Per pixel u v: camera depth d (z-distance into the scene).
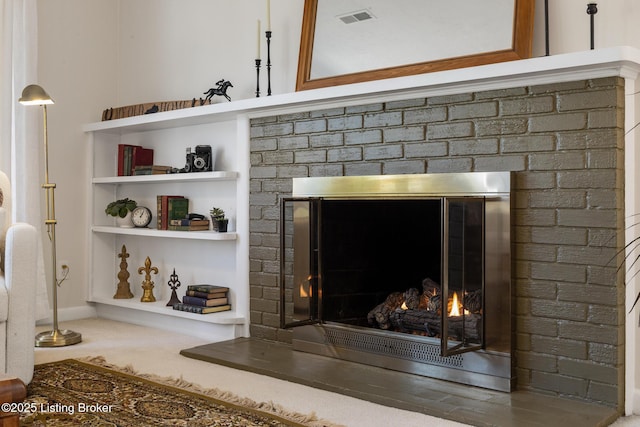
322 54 3.59
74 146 4.77
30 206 4.34
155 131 4.71
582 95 2.64
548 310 2.74
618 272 2.56
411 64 3.21
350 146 3.40
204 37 4.44
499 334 2.82
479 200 2.84
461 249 2.77
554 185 2.72
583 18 2.85
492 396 2.73
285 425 2.43
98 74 4.92
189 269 4.45
